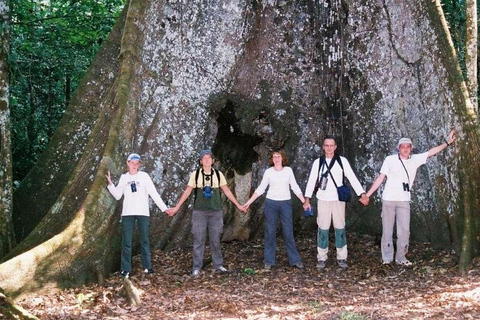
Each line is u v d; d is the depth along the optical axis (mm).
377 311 6441
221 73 10141
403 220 8766
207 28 10008
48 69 15016
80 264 7855
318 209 8914
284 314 6492
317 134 10773
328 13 10531
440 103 9367
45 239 8578
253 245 10352
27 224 9758
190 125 9883
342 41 10508
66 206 8844
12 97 14023
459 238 8945
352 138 10594
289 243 8984
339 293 7523
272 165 9195
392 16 9953
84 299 7188
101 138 9219
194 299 7188
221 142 10406
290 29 10547
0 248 8820
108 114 9320
